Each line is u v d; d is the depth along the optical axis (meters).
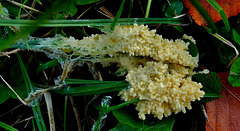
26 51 0.18
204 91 0.18
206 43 0.19
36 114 0.18
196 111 0.18
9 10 0.18
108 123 0.19
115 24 0.17
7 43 0.15
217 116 0.18
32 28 0.14
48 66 0.18
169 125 0.17
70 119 0.20
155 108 0.17
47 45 0.17
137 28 0.17
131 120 0.17
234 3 0.18
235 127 0.18
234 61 0.17
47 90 0.18
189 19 0.18
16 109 0.19
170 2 0.18
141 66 0.17
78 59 0.18
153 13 0.19
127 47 0.17
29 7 0.18
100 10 0.19
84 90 0.17
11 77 0.18
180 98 0.17
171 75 0.17
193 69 0.18
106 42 0.17
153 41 0.17
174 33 0.19
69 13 0.18
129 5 0.19
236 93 0.18
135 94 0.17
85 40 0.17
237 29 0.18
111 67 0.18
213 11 0.18
